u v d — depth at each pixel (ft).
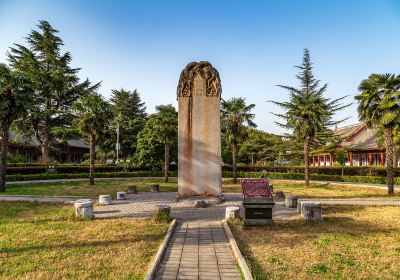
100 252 26.50
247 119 101.55
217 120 57.52
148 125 125.49
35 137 151.64
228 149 156.46
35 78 137.80
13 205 54.24
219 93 57.62
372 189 83.66
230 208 40.19
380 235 33.09
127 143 176.24
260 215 37.81
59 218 41.88
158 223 38.27
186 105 57.62
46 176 108.58
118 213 46.19
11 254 26.13
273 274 21.80
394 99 69.15
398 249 28.22
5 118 73.82
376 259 25.40
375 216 44.32
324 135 157.17
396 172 100.99
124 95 205.57
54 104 150.82
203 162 57.21
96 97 93.97
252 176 124.36
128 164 133.49
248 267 22.24
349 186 90.27
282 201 61.05
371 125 74.69
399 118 69.10
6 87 70.23
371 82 72.28
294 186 94.38
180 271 22.13
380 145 107.65
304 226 37.35
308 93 185.68
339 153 125.08
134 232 33.55
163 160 127.03
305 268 23.09
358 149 129.29
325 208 51.39
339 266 23.71
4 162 75.15
